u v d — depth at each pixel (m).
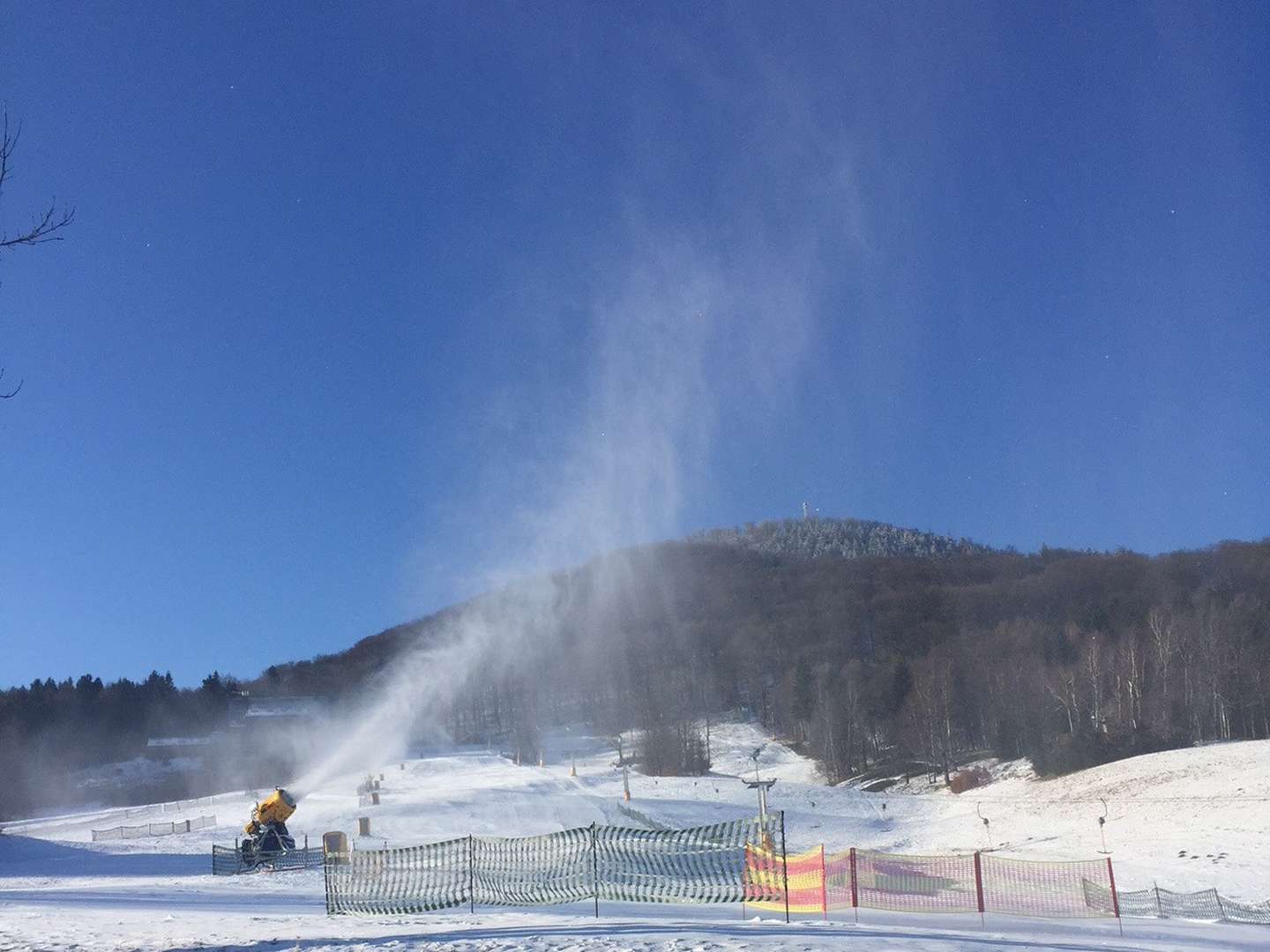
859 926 19.55
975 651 126.06
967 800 73.81
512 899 23.08
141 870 40.94
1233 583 138.25
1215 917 31.62
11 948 15.03
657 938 15.66
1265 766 63.44
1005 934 21.00
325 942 15.49
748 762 122.50
